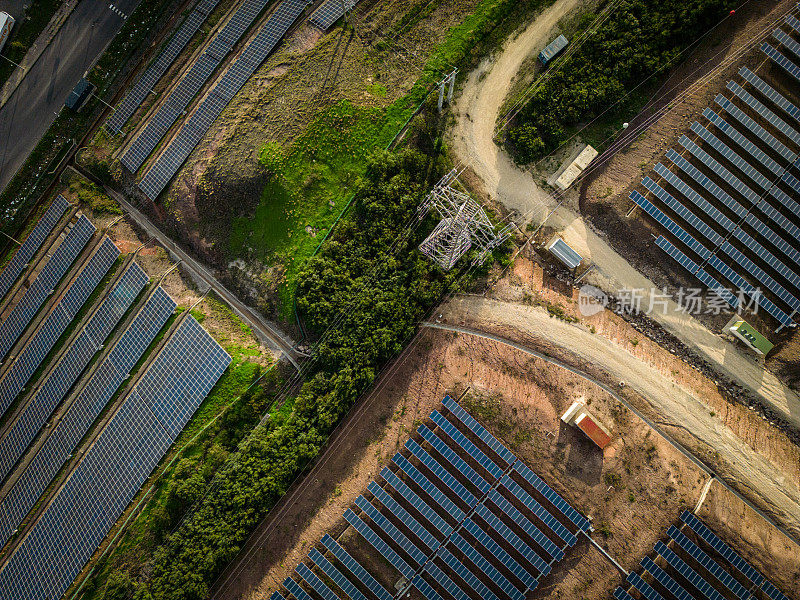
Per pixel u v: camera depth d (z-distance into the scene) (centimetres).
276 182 7038
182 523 6431
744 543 6259
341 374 6612
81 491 6781
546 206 7231
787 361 6719
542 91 7106
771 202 6738
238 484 6425
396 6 7444
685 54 7000
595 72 7081
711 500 6444
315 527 6550
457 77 7338
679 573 6209
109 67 8131
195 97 7631
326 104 7144
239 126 7194
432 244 6794
